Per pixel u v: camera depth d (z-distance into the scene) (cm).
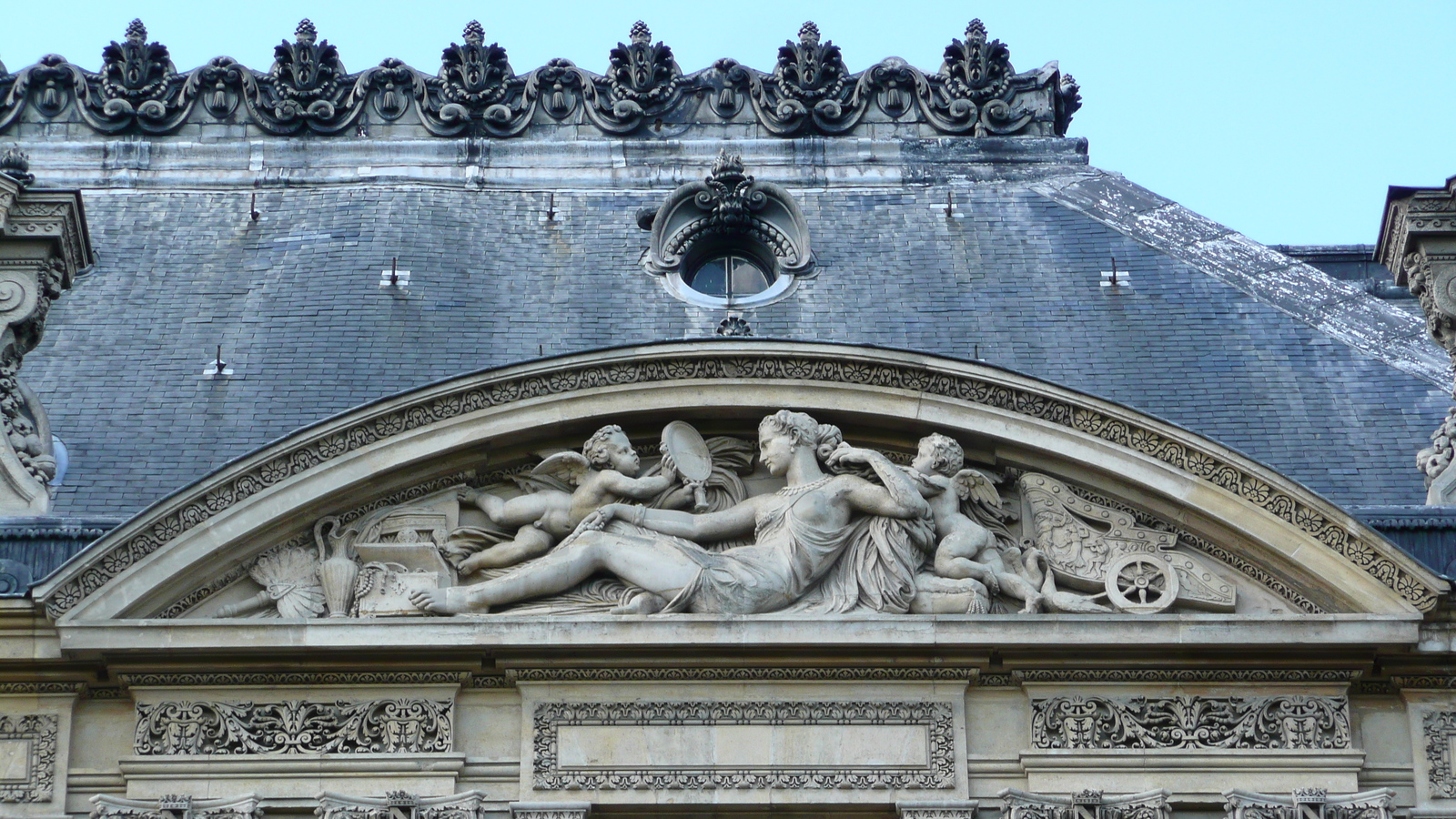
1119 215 5519
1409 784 4156
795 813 4134
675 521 4259
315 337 5000
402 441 4244
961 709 4175
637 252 5359
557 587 4203
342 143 5816
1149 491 4266
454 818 4075
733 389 4322
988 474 4334
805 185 5712
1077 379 4881
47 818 4084
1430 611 4138
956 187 5678
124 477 4591
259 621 4116
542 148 5803
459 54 5912
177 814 4075
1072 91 6038
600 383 4300
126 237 5472
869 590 4200
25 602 4091
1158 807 4091
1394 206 4712
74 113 5853
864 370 4312
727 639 4116
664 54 5925
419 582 4203
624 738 4147
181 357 4956
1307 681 4194
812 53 5931
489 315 5103
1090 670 4188
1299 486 4178
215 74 5891
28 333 4562
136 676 4153
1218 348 4991
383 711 4169
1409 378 4919
